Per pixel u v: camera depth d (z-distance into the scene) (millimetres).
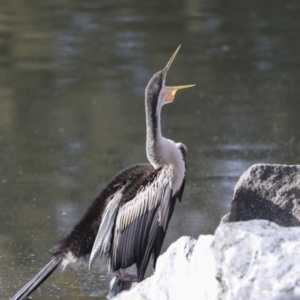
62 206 11047
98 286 8422
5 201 11344
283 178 7797
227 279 6246
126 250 7805
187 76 18172
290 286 5938
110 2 26969
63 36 22188
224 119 15219
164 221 7832
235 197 7793
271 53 19984
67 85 17703
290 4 25875
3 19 24453
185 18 24219
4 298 8102
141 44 21109
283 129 14484
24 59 19906
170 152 8180
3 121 15383
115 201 7844
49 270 7934
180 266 7043
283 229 6445
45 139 14289
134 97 16703
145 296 7121
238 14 24594
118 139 14148
